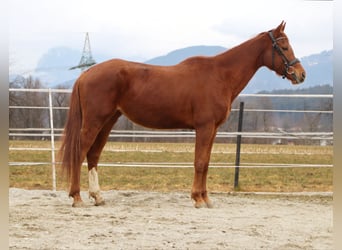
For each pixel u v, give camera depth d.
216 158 21.86
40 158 20.42
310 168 18.22
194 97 8.63
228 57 9.02
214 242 6.01
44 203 8.92
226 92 8.89
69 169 8.50
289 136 11.42
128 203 9.11
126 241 6.00
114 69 8.56
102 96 8.48
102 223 7.05
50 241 5.93
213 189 12.41
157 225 6.96
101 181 14.12
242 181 14.43
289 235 6.50
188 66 8.88
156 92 8.60
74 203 8.50
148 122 8.79
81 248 5.64
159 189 12.38
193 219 7.50
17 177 14.62
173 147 24.78
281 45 9.13
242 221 7.43
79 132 8.53
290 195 11.02
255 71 9.29
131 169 17.42
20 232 6.37
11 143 23.70
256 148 23.12
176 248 5.71
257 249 5.73
